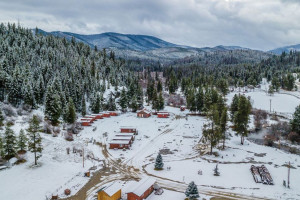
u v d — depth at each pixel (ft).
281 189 155.22
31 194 146.72
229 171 181.88
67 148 214.28
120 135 260.42
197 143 245.65
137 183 153.07
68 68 461.37
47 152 202.39
